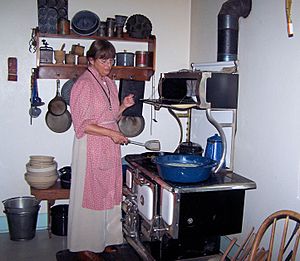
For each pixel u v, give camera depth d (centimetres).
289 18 219
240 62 274
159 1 353
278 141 236
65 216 330
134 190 263
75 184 265
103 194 263
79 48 324
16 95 331
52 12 314
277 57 236
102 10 339
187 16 362
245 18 267
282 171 232
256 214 258
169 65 362
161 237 233
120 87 340
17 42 325
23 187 342
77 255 293
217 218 219
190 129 329
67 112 339
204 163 232
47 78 330
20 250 304
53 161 328
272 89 241
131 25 331
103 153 258
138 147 362
